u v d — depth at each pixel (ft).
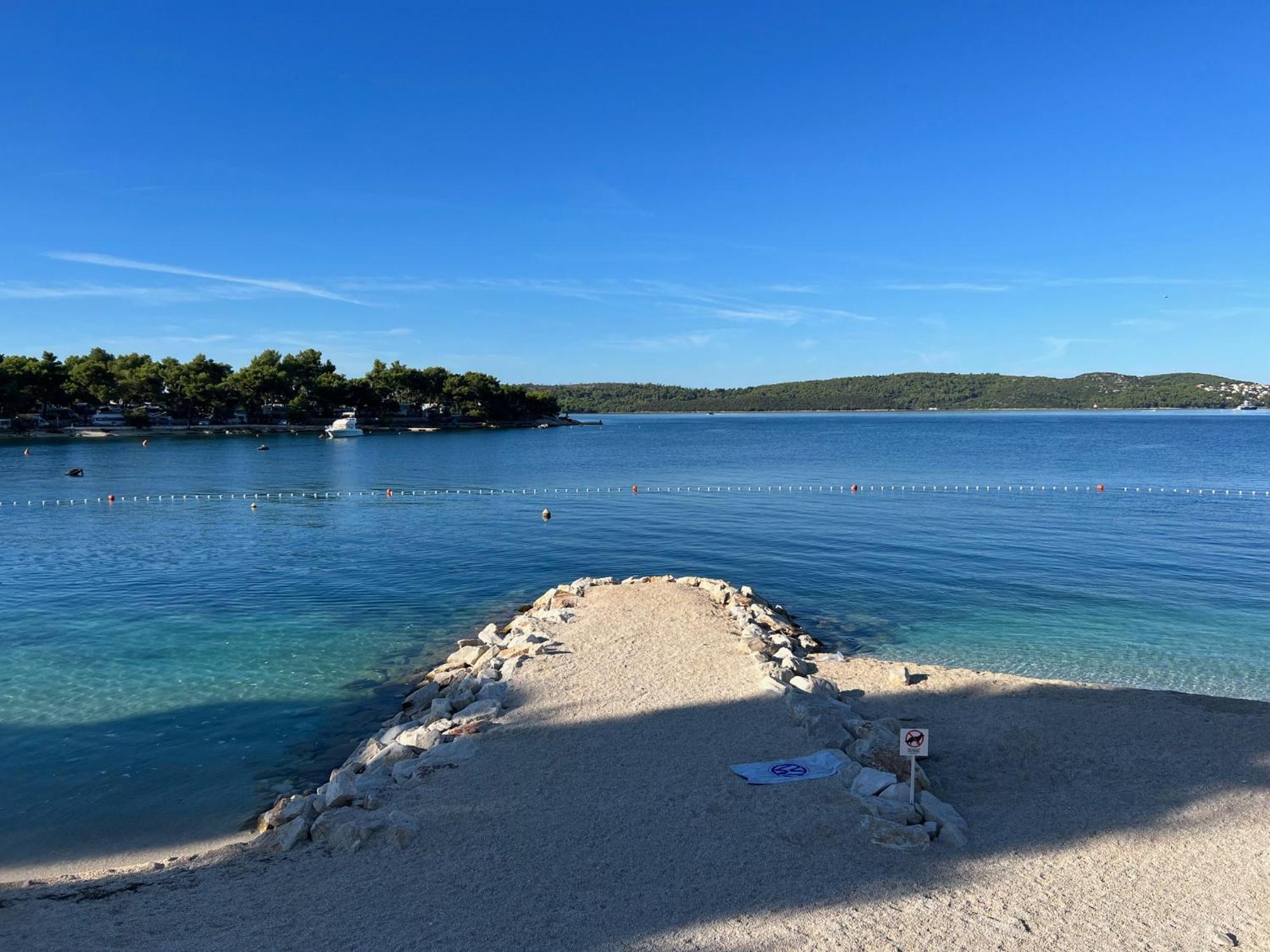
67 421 463.01
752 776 37.29
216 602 83.35
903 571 96.78
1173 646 67.10
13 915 28.76
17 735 49.42
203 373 510.99
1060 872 29.30
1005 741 43.39
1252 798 35.73
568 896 27.84
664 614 71.36
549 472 248.93
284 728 51.08
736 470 249.55
